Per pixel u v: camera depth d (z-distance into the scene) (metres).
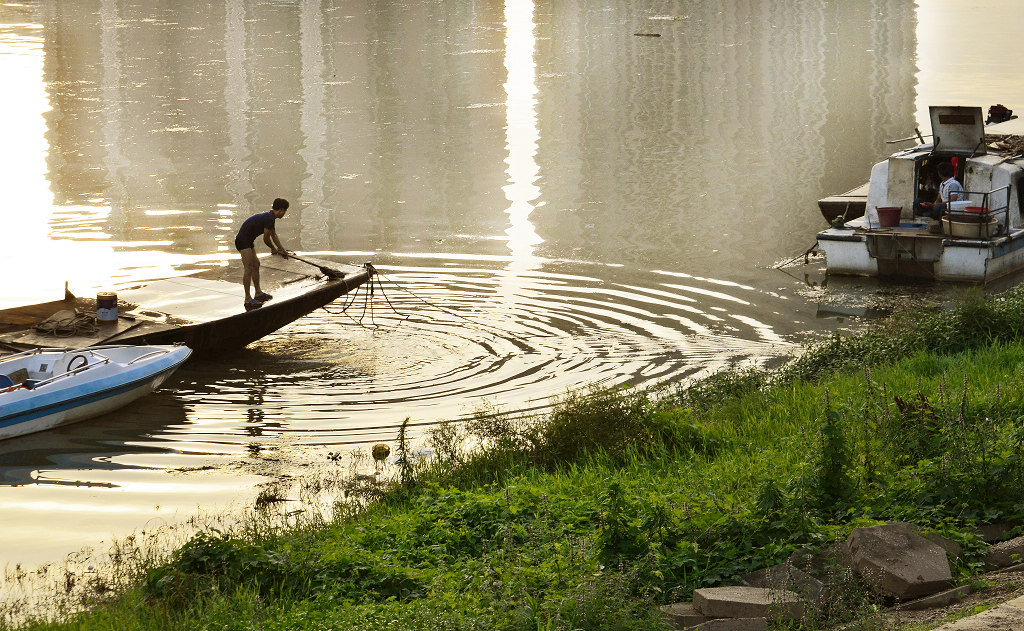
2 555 18.48
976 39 92.81
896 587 12.41
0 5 110.88
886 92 69.25
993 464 14.95
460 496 17.89
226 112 63.94
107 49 85.25
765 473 16.66
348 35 93.12
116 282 35.59
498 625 12.35
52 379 25.25
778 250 39.88
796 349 29.58
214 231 41.94
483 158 53.94
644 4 114.50
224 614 13.70
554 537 15.44
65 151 54.72
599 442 20.61
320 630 12.85
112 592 16.23
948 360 23.31
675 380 27.20
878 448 16.52
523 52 85.56
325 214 44.44
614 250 39.81
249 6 110.69
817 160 52.81
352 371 28.47
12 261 37.91
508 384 27.30
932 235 35.75
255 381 27.92
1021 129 45.53
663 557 13.95
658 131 59.53
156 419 25.52
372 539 16.36
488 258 39.06
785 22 102.00
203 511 20.41
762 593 12.62
